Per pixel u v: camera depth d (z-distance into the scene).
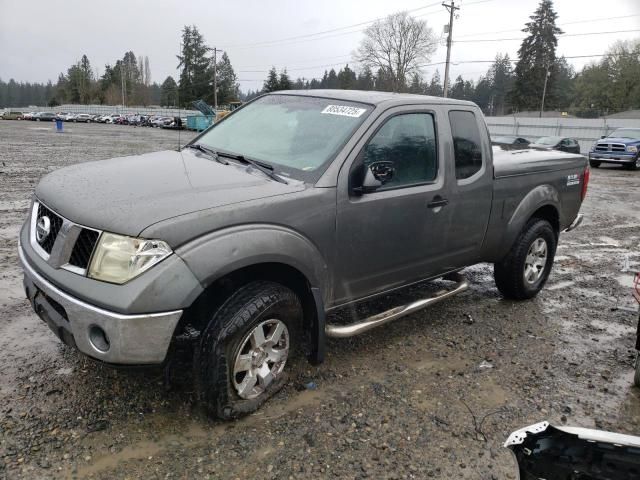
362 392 3.65
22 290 5.15
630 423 3.49
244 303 3.08
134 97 126.69
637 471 1.63
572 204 5.96
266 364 3.31
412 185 4.05
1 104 172.75
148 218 2.77
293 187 3.36
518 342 4.64
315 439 3.10
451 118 4.43
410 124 4.08
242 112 4.57
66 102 132.38
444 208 4.29
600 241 8.93
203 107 15.80
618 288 6.34
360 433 3.19
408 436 3.19
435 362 4.16
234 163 3.73
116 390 3.45
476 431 3.29
